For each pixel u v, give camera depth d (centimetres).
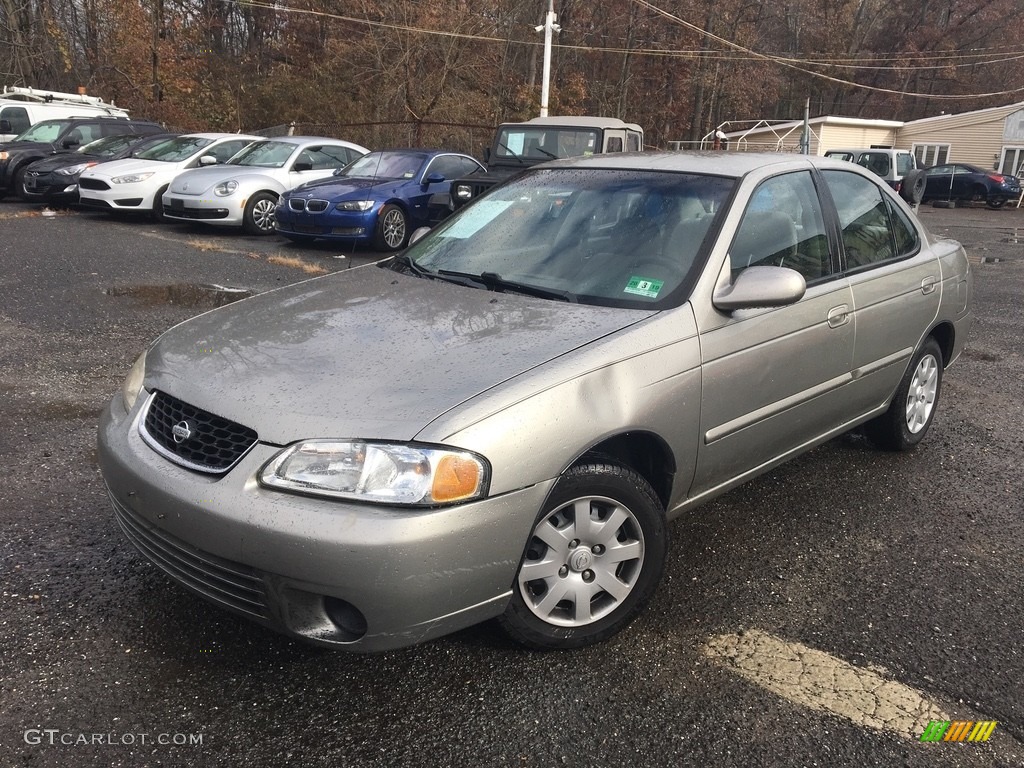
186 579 251
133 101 2952
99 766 216
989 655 282
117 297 765
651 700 252
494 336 277
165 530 248
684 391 287
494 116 3156
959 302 468
